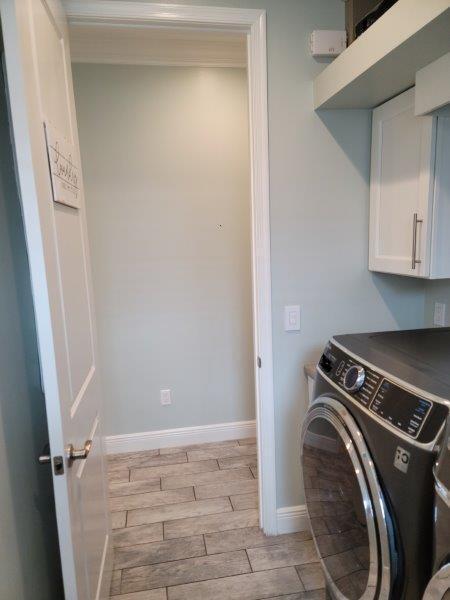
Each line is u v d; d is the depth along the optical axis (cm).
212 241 268
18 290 120
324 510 134
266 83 168
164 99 251
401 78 143
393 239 167
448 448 78
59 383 105
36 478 127
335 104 169
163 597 165
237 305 277
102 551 157
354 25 161
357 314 192
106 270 260
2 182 112
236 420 291
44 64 112
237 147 262
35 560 122
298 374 190
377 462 98
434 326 191
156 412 279
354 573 115
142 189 256
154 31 166
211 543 193
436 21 104
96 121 246
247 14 162
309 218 181
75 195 142
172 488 237
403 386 96
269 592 166
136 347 270
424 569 86
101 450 167
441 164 144
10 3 88
